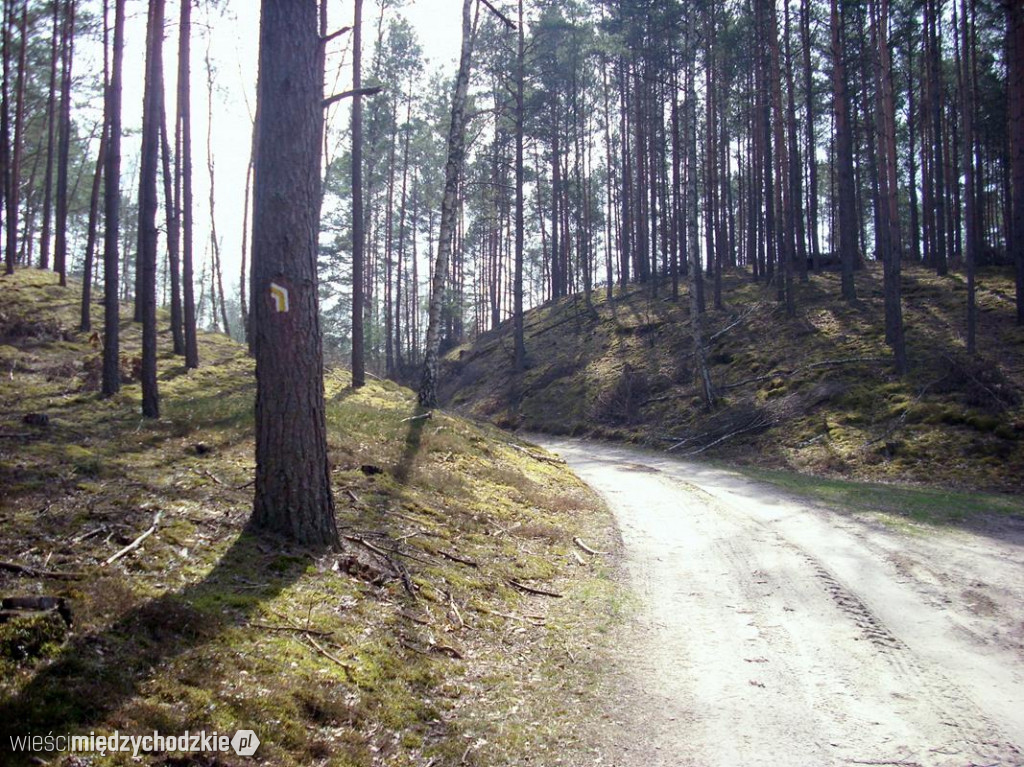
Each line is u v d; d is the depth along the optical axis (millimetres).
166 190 21297
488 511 11422
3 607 4488
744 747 4887
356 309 22391
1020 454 17031
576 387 34438
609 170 45906
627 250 46094
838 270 38094
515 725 5133
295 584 6328
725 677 6070
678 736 5047
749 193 43125
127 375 18266
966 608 7945
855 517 12695
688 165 29000
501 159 34438
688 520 12750
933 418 19719
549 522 11812
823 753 4801
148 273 13305
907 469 18047
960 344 23547
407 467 12250
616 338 37969
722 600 8172
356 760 4262
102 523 6645
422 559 8102
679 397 29406
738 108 39531
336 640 5598
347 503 9523
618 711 5438
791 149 34125
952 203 39750
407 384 43188
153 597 5305
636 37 32469
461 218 48906
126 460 9289
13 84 31141
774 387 26125
